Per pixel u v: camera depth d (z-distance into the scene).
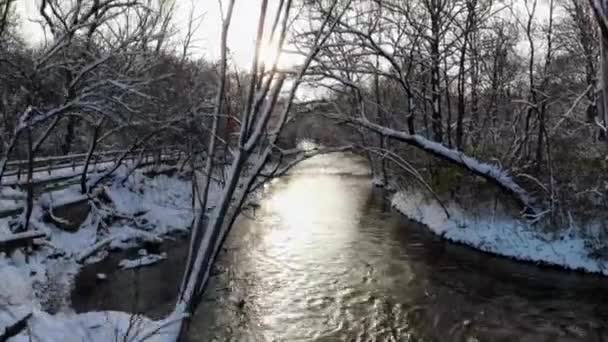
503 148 23.91
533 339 12.19
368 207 29.58
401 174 27.44
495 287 15.76
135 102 19.72
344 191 36.09
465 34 22.81
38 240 15.23
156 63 19.88
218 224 7.56
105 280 15.88
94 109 15.70
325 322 13.18
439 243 21.02
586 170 18.30
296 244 21.11
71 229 18.14
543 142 22.81
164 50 23.39
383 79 32.31
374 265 18.12
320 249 20.30
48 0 15.05
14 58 15.69
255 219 25.92
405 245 20.83
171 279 16.25
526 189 20.52
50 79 17.27
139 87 17.66
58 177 19.30
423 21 23.97
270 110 7.69
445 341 12.12
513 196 19.34
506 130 27.61
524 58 28.16
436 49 22.50
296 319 13.36
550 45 23.67
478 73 26.89
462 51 22.89
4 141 16.70
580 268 16.86
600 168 17.86
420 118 29.97
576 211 18.38
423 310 13.96
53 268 14.91
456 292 15.34
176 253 19.45
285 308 14.09
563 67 27.39
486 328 12.84
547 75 22.73
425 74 24.41
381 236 22.41
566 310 13.91
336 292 15.37
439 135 23.84
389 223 25.06
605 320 13.24
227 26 7.67
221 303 14.23
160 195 25.22
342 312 13.83
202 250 7.52
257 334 12.37
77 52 17.17
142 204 23.27
